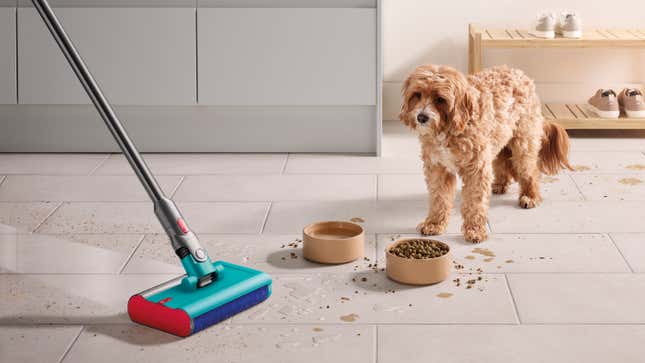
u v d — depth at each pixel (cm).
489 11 477
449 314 241
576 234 302
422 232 305
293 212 332
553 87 485
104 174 388
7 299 254
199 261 238
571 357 216
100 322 239
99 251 292
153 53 412
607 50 479
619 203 336
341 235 294
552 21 436
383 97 491
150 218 327
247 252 290
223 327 235
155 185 240
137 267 278
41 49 413
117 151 428
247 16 408
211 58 412
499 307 245
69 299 254
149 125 425
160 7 409
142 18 409
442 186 302
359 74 411
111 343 227
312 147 425
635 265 274
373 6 406
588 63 481
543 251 287
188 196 354
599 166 389
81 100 417
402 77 488
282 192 358
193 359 218
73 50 236
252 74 414
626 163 393
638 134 448
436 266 259
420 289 258
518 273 269
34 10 409
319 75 412
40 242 301
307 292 257
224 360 217
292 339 228
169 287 242
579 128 438
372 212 331
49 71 415
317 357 218
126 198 352
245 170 393
